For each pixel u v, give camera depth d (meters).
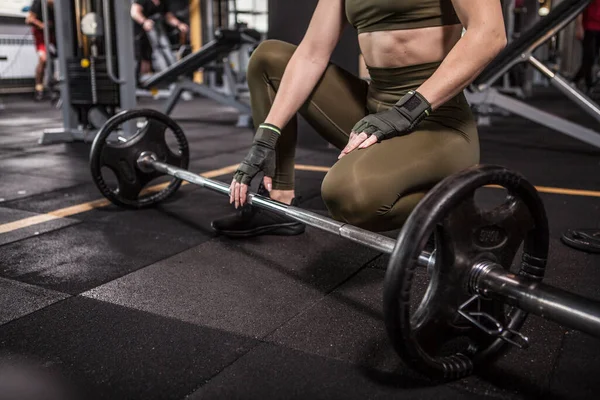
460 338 1.18
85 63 3.54
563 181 2.67
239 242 1.84
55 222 2.06
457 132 1.34
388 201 1.27
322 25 1.49
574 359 1.12
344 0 1.46
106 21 3.34
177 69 4.43
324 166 3.05
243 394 1.01
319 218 1.25
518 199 1.00
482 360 1.05
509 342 0.99
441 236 0.94
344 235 1.18
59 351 1.17
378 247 1.10
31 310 1.36
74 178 2.78
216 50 4.29
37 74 6.98
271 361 1.12
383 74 1.41
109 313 1.34
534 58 3.10
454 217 0.93
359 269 1.61
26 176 2.82
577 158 3.25
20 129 4.56
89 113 3.76
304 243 1.82
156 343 1.20
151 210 2.21
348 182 1.26
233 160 3.27
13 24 7.67
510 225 1.00
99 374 1.08
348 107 1.59
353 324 1.28
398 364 1.11
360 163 1.27
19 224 2.04
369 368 1.10
